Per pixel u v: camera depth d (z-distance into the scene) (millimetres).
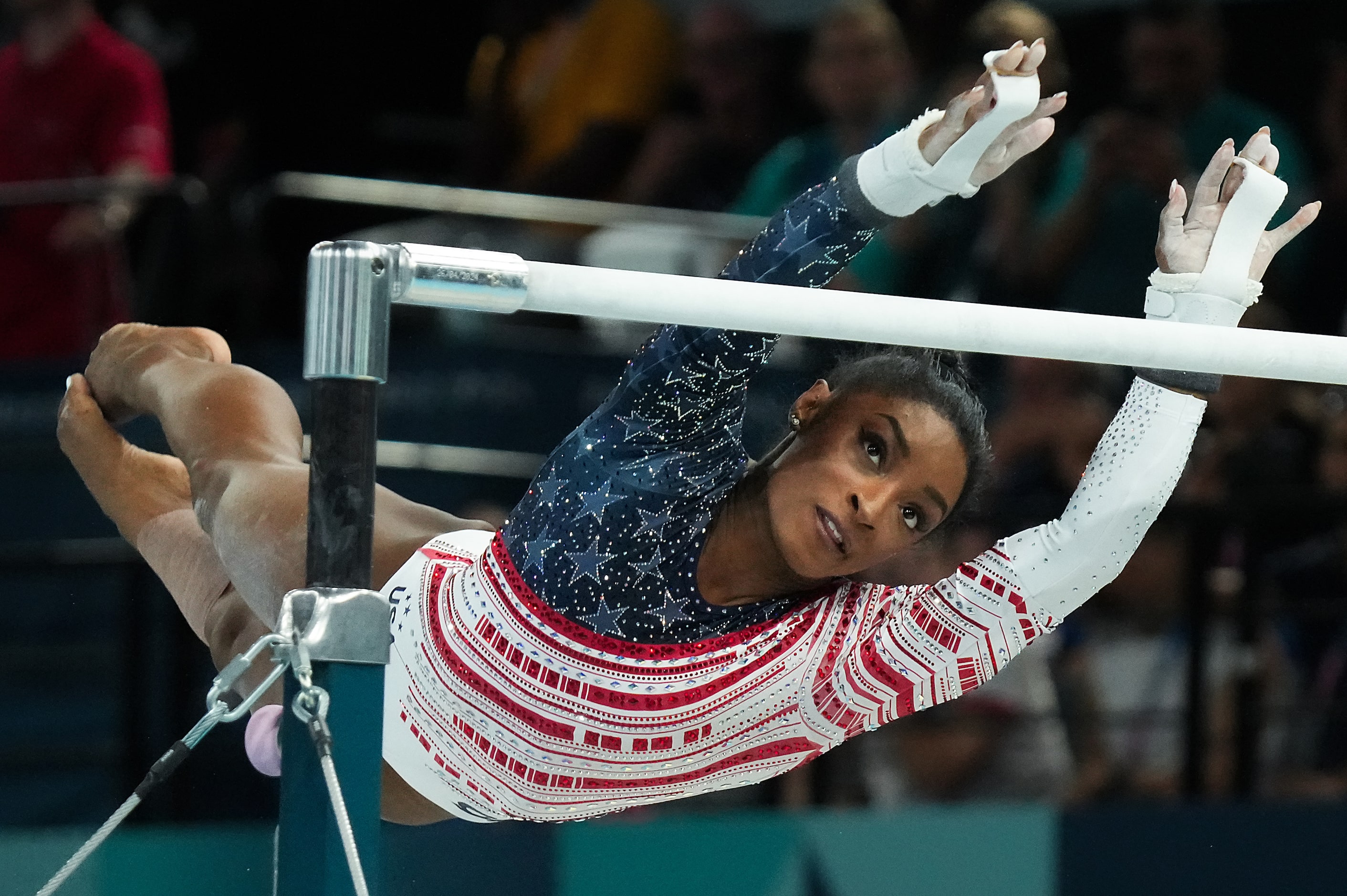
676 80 25453
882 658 8922
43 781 18578
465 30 28203
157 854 13945
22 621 19219
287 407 10570
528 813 9609
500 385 19234
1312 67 25359
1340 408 20391
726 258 21812
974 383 9430
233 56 27125
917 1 24234
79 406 11109
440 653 9125
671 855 14672
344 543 7418
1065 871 15117
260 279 20547
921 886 14891
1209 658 18281
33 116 21953
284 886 7320
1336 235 22641
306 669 7191
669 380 8414
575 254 22047
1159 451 8664
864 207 8242
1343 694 19062
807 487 8766
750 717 9039
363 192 20344
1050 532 8812
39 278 21359
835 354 10266
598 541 8695
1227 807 15438
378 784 7383
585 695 8844
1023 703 18422
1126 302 21062
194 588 10703
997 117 7777
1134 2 25125
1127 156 21016
